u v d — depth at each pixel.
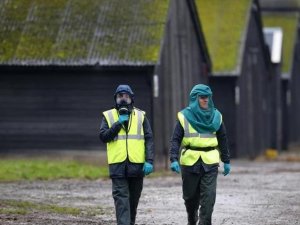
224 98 111.19
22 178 65.00
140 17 83.75
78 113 84.44
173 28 90.12
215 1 118.69
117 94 35.62
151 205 48.22
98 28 83.88
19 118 85.38
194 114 35.75
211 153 35.53
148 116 82.31
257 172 79.44
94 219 41.59
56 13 85.75
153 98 82.12
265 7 161.75
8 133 85.44
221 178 69.75
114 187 35.09
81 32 84.00
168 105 88.06
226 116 111.31
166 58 87.94
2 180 63.09
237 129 112.25
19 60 83.12
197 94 35.78
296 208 47.28
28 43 84.00
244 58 117.88
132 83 82.69
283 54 155.62
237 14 116.75
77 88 84.38
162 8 84.00
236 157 112.25
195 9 95.62
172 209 46.47
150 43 81.94
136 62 81.00
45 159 84.62
